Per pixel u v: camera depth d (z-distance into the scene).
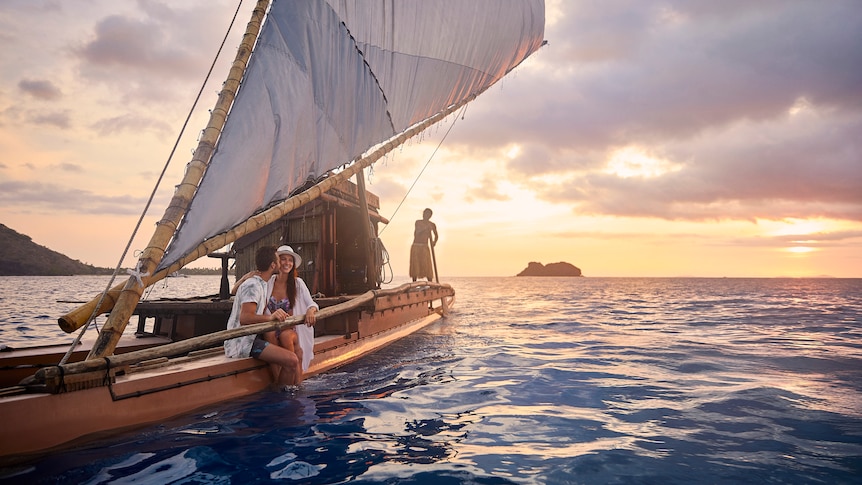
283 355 4.79
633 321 13.52
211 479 2.65
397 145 7.75
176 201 4.50
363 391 4.86
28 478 2.66
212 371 4.30
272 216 5.33
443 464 2.87
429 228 12.99
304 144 5.70
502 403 4.37
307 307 5.34
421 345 8.31
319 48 5.98
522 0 10.58
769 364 6.41
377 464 2.87
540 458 2.97
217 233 4.68
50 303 25.16
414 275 12.82
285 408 4.17
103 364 3.42
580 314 16.45
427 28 7.99
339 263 10.23
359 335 7.28
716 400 4.45
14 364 4.80
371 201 10.82
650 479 2.65
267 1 5.56
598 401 4.45
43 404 3.09
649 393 4.75
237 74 5.15
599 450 3.12
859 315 15.74
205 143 4.78
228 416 3.91
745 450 3.12
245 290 4.74
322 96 5.98
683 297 32.72
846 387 4.98
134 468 2.81
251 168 4.98
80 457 2.97
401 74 7.59
